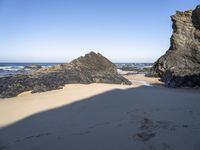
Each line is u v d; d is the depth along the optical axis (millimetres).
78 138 6621
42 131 7160
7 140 6609
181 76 20469
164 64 28734
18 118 8383
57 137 6711
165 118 8117
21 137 6773
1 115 8742
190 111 9000
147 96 11742
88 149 6004
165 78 24922
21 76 15492
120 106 9719
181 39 28875
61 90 13719
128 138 6559
